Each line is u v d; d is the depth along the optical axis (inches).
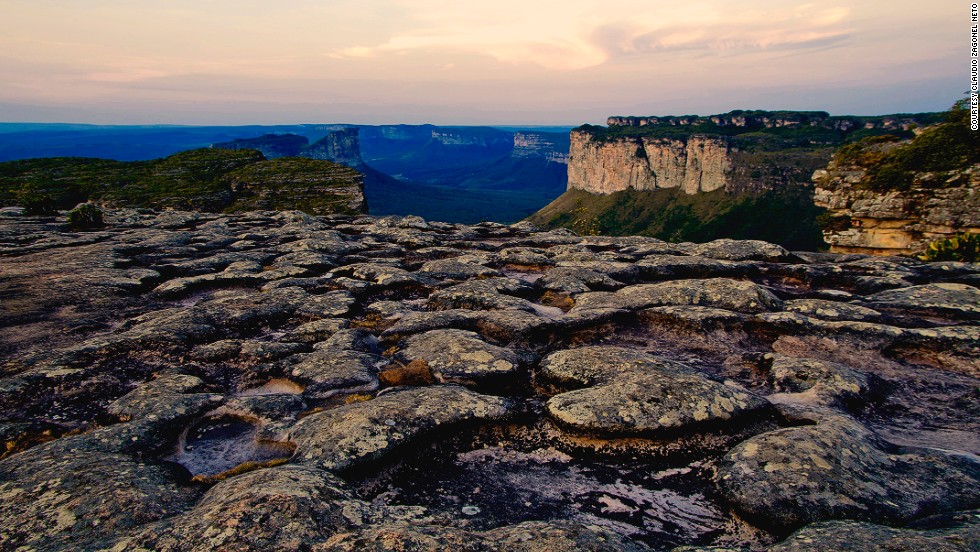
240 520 182.4
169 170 4785.9
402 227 1163.9
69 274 690.2
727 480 238.8
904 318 469.1
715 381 331.9
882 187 1523.1
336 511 198.2
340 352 404.2
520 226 1181.7
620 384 319.0
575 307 530.0
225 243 952.9
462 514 234.2
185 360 410.9
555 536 184.9
